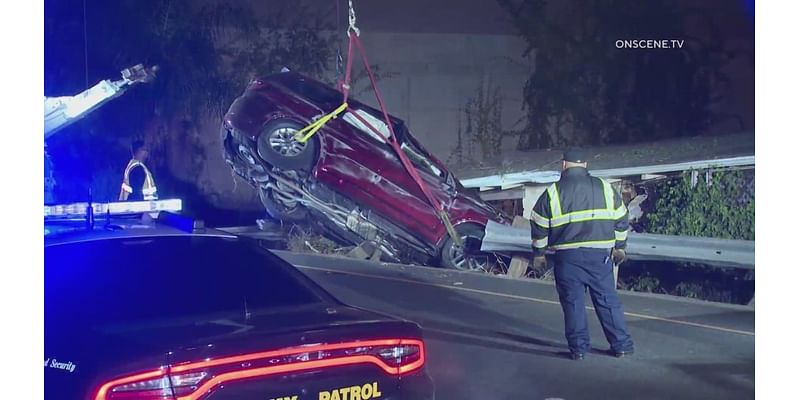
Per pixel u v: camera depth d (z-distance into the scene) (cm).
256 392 341
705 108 966
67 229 516
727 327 765
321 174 1026
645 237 902
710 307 853
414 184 1020
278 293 441
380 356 379
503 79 1009
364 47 1016
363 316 405
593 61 998
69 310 411
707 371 629
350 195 1027
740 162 882
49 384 368
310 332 359
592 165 974
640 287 955
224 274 449
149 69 1090
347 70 1020
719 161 897
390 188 1023
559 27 1003
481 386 596
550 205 657
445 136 1014
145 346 345
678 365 646
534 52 1006
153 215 539
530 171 998
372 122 1020
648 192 941
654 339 726
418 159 1018
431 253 1032
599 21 998
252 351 342
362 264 1043
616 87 995
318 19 1030
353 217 1035
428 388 396
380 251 1043
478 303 867
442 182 1016
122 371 327
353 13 1018
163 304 415
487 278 995
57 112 1105
